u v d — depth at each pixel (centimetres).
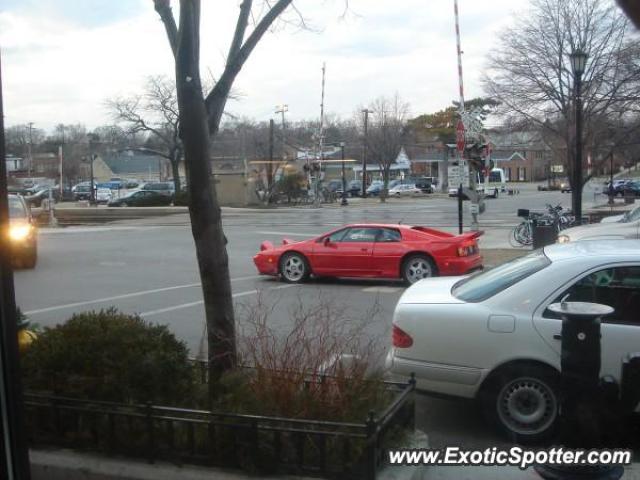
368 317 848
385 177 7075
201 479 424
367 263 1486
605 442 479
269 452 430
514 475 479
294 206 5444
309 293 1388
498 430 565
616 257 561
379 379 502
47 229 3425
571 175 2452
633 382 464
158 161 10919
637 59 2322
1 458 338
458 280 687
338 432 428
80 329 504
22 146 10488
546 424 553
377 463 430
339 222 3538
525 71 2462
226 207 5384
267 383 474
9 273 343
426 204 5550
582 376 436
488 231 2817
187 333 1025
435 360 575
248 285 1516
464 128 1992
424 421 623
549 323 550
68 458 448
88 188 7469
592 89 2377
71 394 473
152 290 1456
